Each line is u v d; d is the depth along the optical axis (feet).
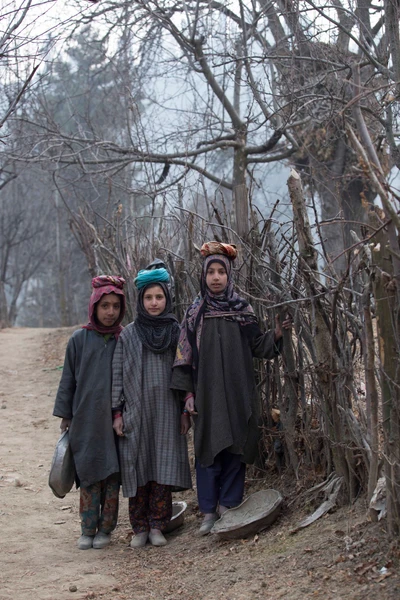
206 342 12.28
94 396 12.60
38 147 37.11
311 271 11.14
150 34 32.73
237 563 10.50
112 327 13.00
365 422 10.75
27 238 85.15
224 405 12.04
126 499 15.93
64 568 11.58
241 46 28.76
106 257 22.82
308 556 9.80
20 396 27.71
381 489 9.70
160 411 12.59
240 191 15.15
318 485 11.53
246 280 13.62
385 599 8.25
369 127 23.49
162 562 11.59
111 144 32.27
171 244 19.57
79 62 40.65
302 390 12.38
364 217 31.37
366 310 9.39
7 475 17.34
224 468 12.64
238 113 35.94
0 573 11.36
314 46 23.89
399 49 16.88
